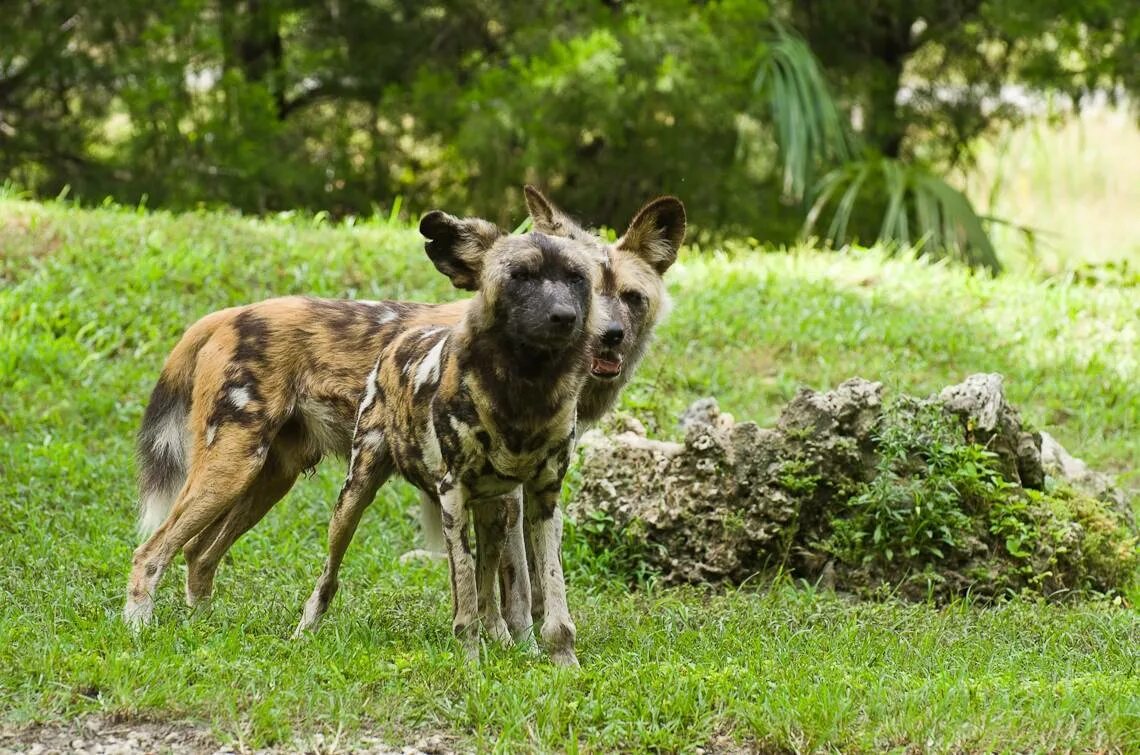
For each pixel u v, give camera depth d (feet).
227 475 26.20
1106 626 26.63
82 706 19.90
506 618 25.14
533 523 23.49
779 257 59.06
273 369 26.61
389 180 74.64
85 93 68.74
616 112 62.80
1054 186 105.50
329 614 25.91
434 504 25.85
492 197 68.44
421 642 23.93
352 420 26.45
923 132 78.38
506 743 18.83
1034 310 51.93
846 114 75.82
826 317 50.26
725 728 19.88
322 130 73.05
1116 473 40.37
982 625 26.91
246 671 21.04
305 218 65.51
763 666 22.26
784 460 31.42
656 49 64.69
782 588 29.73
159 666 20.97
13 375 43.24
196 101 69.36
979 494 30.94
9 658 21.27
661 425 38.88
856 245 66.18
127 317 46.70
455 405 22.91
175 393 27.66
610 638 25.25
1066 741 19.19
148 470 27.73
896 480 31.07
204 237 52.85
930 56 77.87
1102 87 72.02
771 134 74.43
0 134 69.46
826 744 19.16
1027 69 71.26
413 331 25.32
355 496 25.03
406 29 73.26
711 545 31.45
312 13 73.15
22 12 66.74
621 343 26.04
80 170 69.46
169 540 26.03
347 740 19.38
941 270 57.67
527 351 22.34
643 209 29.66
